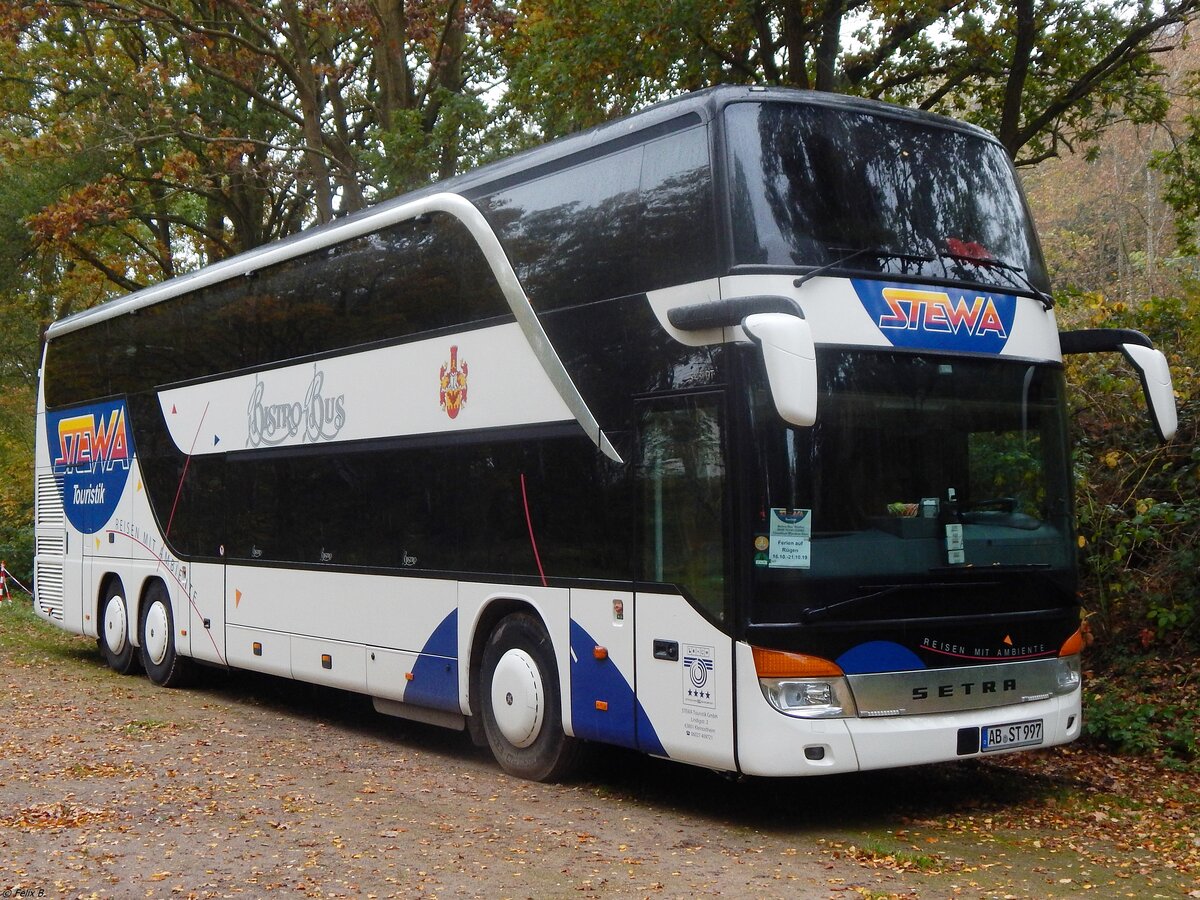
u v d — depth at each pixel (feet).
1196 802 26.23
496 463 30.32
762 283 23.98
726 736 23.67
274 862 22.22
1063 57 51.08
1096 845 23.43
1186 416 39.29
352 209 78.59
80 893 20.43
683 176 25.54
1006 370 26.35
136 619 49.39
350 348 36.45
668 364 25.38
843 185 25.49
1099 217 112.06
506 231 30.55
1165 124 53.93
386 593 34.37
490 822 25.35
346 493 36.37
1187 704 31.99
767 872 21.52
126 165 91.35
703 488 24.38
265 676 50.52
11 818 25.59
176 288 47.32
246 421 41.96
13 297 97.14
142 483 49.19
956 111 57.16
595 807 26.81
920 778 29.45
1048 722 25.86
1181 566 35.12
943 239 26.37
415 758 33.17
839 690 23.45
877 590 23.85
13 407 108.17
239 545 42.06
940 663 24.52
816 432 23.80
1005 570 25.41
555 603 28.22
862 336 24.52
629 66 48.96
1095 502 37.52
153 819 25.50
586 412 27.53
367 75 92.73
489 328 30.73
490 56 84.58
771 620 23.26
